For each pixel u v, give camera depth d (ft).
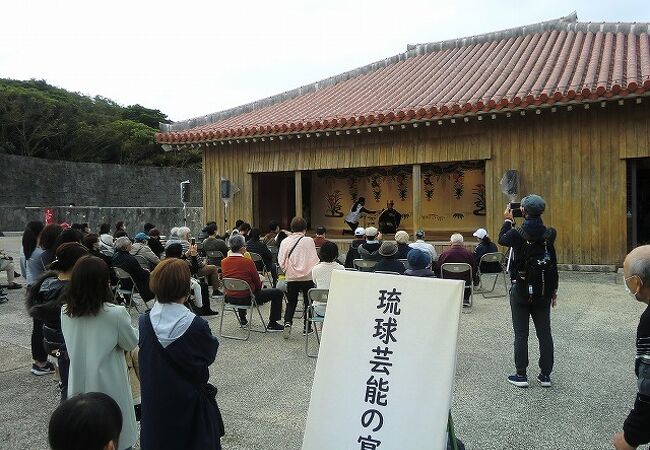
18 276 38.73
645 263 7.18
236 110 54.19
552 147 36.83
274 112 50.98
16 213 91.61
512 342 19.51
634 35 43.55
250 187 50.49
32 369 16.90
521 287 14.60
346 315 9.14
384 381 8.61
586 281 32.09
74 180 112.57
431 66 52.85
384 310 8.91
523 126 37.83
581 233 35.99
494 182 38.91
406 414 8.34
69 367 9.53
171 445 8.23
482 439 11.76
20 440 12.23
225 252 31.37
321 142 46.34
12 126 122.21
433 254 27.32
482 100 35.42
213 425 8.66
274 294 22.20
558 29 49.90
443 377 8.28
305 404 14.19
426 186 50.03
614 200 34.96
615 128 34.83
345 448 8.55
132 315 25.64
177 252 21.42
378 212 52.80
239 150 50.80
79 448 5.13
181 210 95.61
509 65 44.04
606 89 31.30
